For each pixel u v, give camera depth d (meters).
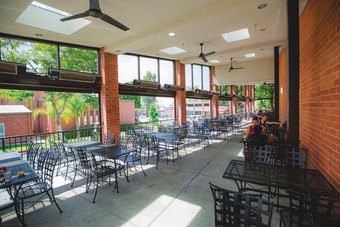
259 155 2.73
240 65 9.53
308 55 3.18
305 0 3.23
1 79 3.84
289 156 2.67
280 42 6.02
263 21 4.36
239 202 1.42
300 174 2.12
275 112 6.76
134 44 5.00
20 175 2.19
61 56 5.02
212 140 7.49
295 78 3.13
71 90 5.10
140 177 3.70
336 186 1.99
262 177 2.06
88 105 7.60
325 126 2.34
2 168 2.27
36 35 4.36
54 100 7.30
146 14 3.77
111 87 5.73
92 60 5.64
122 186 3.29
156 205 2.65
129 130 6.20
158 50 6.65
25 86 4.25
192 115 11.58
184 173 3.87
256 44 6.40
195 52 7.18
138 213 2.47
